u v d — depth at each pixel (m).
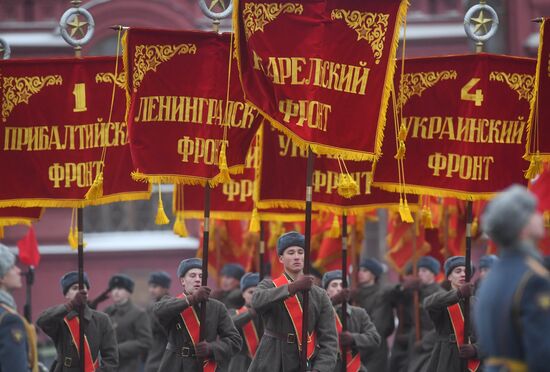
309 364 27.58
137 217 64.81
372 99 27.19
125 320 39.81
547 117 28.70
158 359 37.75
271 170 31.84
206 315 29.55
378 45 27.19
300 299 27.23
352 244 40.81
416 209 33.03
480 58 30.30
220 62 28.80
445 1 67.00
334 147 26.92
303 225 42.47
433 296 31.44
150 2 64.19
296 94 26.80
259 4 26.88
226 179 28.09
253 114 28.95
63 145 30.81
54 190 30.80
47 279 62.53
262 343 27.44
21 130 30.84
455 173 30.50
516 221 17.02
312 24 26.89
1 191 30.75
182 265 30.25
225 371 29.73
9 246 62.41
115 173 30.89
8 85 30.78
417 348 37.00
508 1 68.19
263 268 35.34
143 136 28.55
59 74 30.86
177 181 28.53
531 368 16.45
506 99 30.41
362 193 32.38
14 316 22.94
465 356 29.95
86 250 62.78
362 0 27.12
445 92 30.59
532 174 28.88
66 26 30.89
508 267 17.00
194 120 28.66
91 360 31.06
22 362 22.81
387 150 30.94
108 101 30.81
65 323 30.86
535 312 16.50
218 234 43.97
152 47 28.58
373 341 32.88
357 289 40.88
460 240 41.78
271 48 26.84
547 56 28.50
